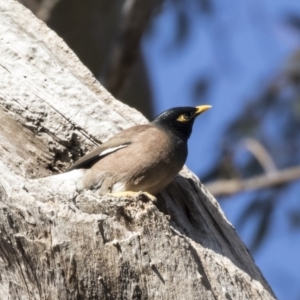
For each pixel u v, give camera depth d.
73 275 8.59
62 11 17.44
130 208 9.25
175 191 10.66
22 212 8.63
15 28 11.73
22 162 10.68
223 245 10.35
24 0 17.12
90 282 8.63
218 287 9.49
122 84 16.41
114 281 8.72
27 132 10.77
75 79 11.25
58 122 10.77
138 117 11.53
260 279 10.19
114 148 10.38
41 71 11.20
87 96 11.10
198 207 10.62
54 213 8.73
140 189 10.33
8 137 10.75
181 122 11.01
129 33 15.95
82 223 8.76
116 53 16.11
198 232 10.37
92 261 8.67
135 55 16.11
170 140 10.54
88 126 10.84
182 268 9.08
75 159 10.85
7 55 11.30
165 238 9.14
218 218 10.69
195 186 10.84
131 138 10.45
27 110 10.76
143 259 8.92
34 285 8.52
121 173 10.22
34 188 9.04
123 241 8.87
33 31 11.81
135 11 15.80
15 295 8.42
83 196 9.19
